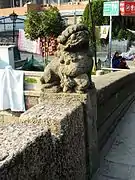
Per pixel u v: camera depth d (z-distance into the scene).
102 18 25.47
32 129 2.18
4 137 1.99
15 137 1.99
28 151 1.86
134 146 4.56
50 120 2.52
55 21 18.81
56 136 2.50
